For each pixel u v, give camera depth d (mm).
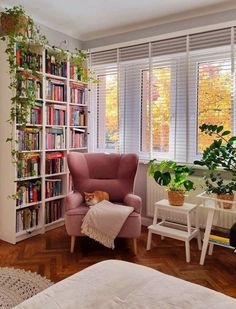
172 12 3062
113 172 3131
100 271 1213
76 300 999
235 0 2766
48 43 3270
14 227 2881
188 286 1114
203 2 2822
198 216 2832
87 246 2852
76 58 3467
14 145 2832
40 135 3111
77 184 3061
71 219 2635
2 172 2943
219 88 2984
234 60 2869
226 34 2883
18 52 2809
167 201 2869
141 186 3506
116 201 3029
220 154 2486
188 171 2738
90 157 3209
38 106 3072
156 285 1103
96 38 3781
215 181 2678
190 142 3188
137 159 3062
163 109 3336
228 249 2801
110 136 3787
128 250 2777
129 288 1077
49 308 952
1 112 2908
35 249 2762
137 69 3490
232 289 2086
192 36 3066
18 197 2896
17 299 1914
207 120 3072
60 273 2285
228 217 2809
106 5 2902
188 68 3127
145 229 3383
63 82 3381
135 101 3531
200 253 2717
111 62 3645
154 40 3283
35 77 2965
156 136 3400
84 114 3738
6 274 2244
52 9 2994
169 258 2611
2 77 2871
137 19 3256
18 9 2797
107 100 3781
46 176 3219
